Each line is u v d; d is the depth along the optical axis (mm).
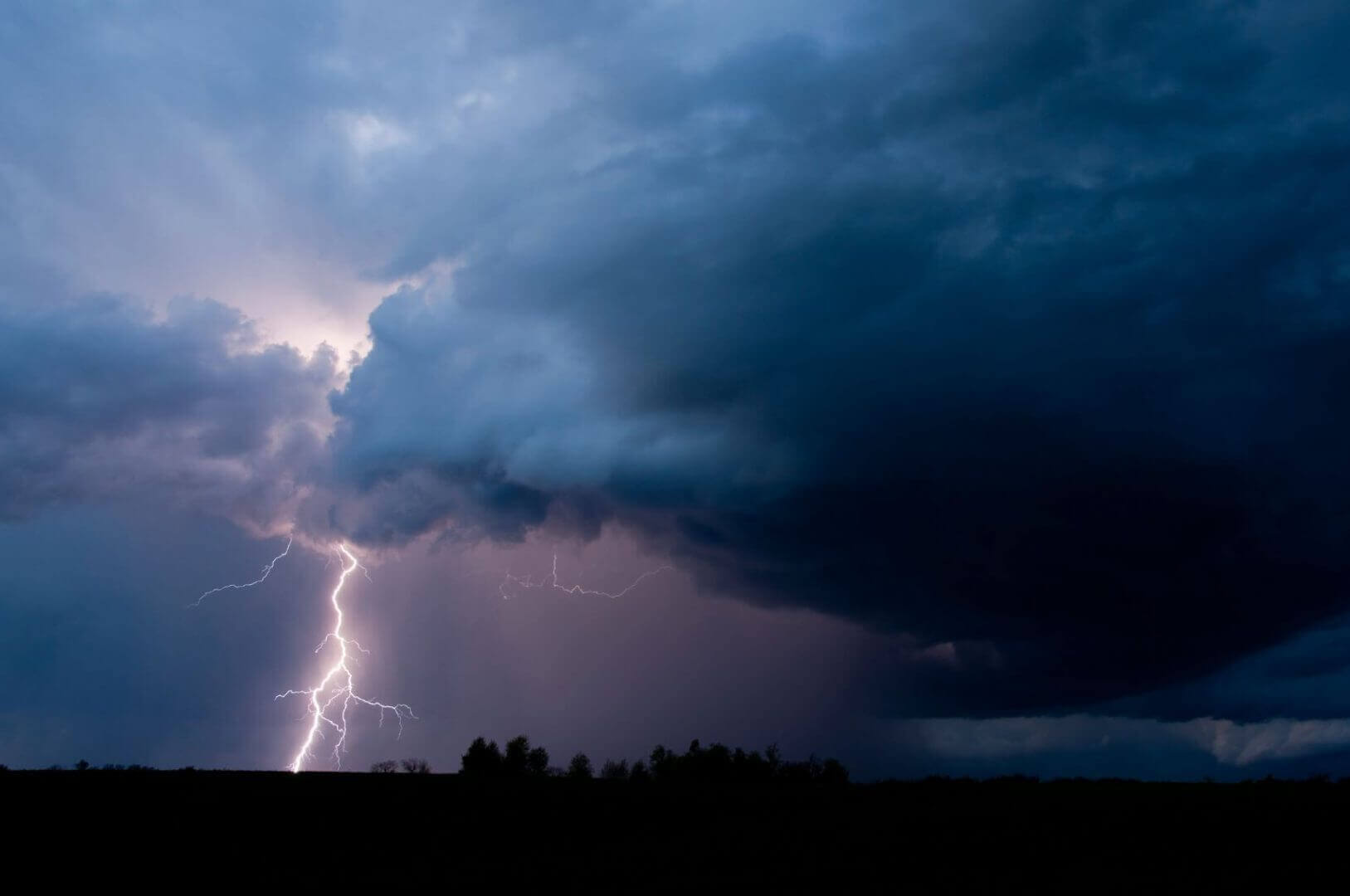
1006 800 32375
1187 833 26281
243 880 21312
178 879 21328
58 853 23547
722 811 31188
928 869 22141
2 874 21469
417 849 25188
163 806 29250
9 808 27922
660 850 24984
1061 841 25344
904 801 33000
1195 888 20016
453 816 29797
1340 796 32500
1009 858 23359
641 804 32344
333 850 24828
